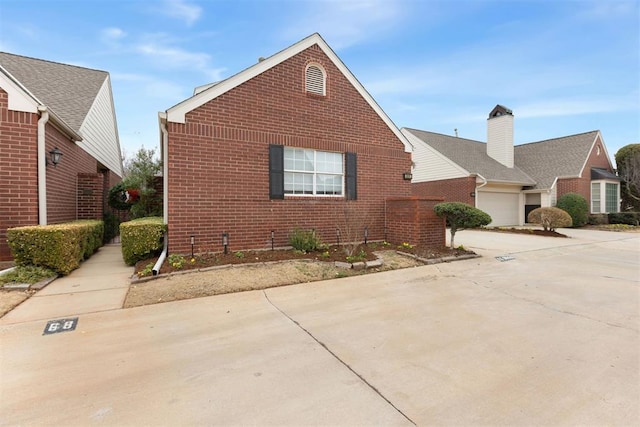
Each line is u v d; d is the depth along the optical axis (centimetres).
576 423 217
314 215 862
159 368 288
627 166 2180
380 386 262
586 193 2048
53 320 396
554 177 2041
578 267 757
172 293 498
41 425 212
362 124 947
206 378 272
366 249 848
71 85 1235
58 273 584
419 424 216
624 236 1423
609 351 329
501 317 427
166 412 227
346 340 352
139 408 231
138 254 668
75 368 287
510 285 590
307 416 223
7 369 284
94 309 434
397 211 941
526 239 1264
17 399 240
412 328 387
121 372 281
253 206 775
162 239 704
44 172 668
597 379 274
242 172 761
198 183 710
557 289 566
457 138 2308
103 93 1320
